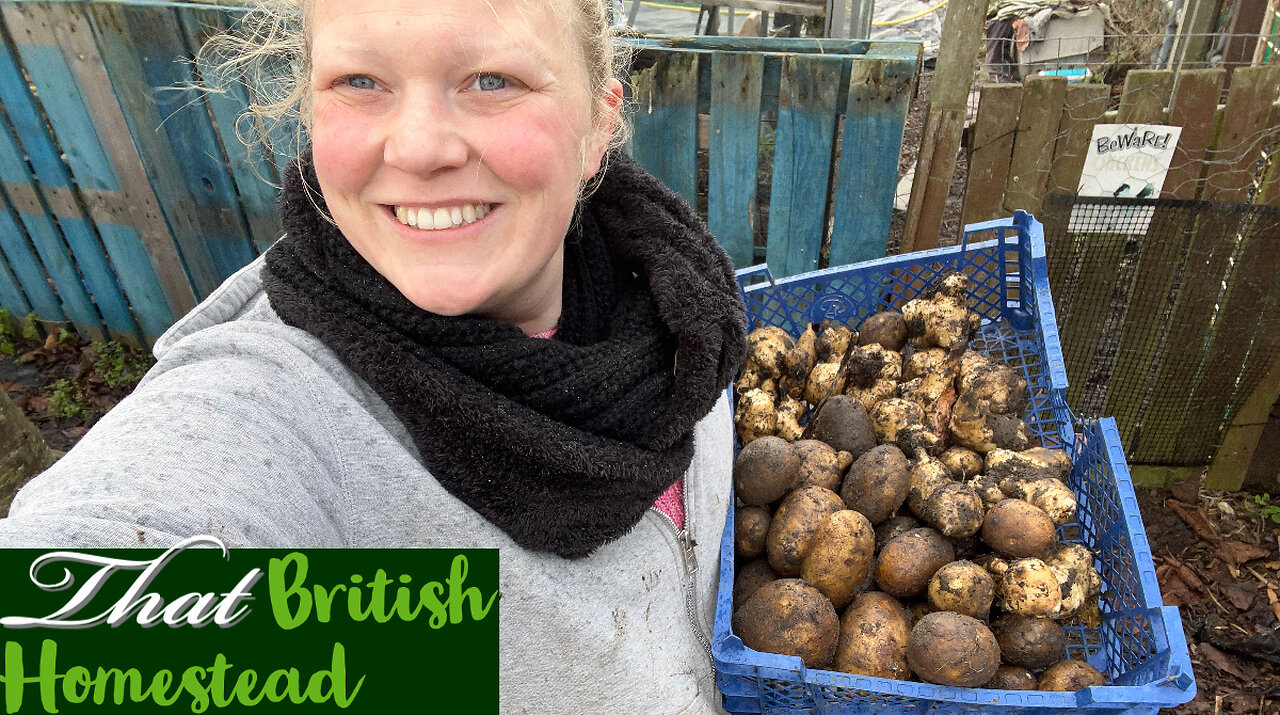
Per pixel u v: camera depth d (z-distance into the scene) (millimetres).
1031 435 1028
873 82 1203
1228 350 1308
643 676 566
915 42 1251
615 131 596
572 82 424
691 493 654
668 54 1272
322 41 379
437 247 420
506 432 459
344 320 448
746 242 1429
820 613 770
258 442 380
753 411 1015
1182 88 1151
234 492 356
